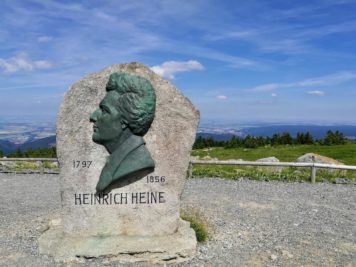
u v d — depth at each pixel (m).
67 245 3.35
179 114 3.48
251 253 3.55
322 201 6.02
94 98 3.40
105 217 3.47
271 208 5.44
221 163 8.09
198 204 5.63
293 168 8.55
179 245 3.39
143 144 3.42
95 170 3.44
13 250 3.58
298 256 3.49
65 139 3.40
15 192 6.70
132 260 3.31
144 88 3.33
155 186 3.50
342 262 3.37
